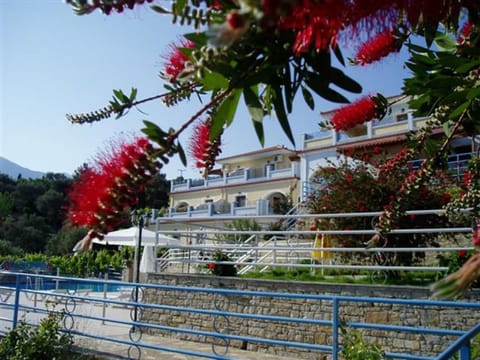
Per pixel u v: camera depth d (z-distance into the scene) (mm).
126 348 6723
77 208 1046
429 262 8227
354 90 1173
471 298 5547
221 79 1062
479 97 1714
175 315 8195
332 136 18609
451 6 1186
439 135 2086
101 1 943
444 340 5617
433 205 7477
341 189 8633
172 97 1328
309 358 6570
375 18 914
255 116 1094
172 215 25141
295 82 1160
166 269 12984
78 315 6168
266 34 968
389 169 2174
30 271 20188
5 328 6883
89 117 1392
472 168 2223
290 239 12539
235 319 7465
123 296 13227
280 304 7039
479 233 1104
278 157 27422
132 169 1005
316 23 766
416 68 1922
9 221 35531
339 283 6625
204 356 5066
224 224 23688
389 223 1857
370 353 4125
